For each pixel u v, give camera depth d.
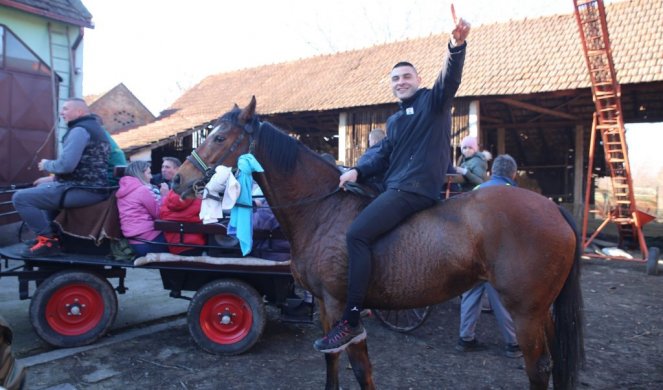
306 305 4.15
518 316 2.55
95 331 3.97
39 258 3.88
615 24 10.48
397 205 2.60
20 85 8.30
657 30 9.81
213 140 2.89
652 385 3.42
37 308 3.79
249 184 2.94
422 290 2.60
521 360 3.94
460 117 10.66
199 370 3.60
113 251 4.02
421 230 2.61
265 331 4.57
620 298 6.00
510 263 2.49
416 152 2.67
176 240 4.04
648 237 11.78
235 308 3.97
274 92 14.65
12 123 8.17
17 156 8.25
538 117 12.60
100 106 17.48
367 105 11.45
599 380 3.50
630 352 4.08
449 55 2.48
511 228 2.52
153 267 3.88
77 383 3.29
